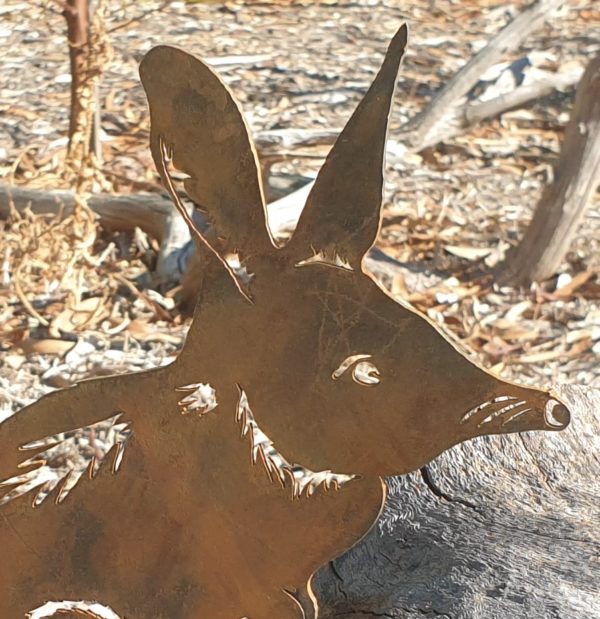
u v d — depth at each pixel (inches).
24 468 70.0
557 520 90.0
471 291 189.0
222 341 64.0
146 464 67.7
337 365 61.4
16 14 321.4
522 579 80.8
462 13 348.8
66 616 77.1
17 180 216.8
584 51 306.7
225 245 63.0
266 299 62.5
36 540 70.9
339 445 62.5
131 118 253.4
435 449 60.9
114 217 194.5
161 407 66.4
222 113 60.7
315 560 65.3
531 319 181.9
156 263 187.2
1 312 171.0
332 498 63.9
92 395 67.5
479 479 95.7
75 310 170.7
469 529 88.4
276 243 62.1
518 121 261.7
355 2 356.2
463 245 204.1
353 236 59.7
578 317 182.4
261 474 65.0
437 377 59.6
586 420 104.2
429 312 181.8
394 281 188.2
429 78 292.4
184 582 68.6
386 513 90.8
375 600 83.3
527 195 227.6
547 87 248.5
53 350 161.9
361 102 58.0
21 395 150.5
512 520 89.9
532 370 168.4
